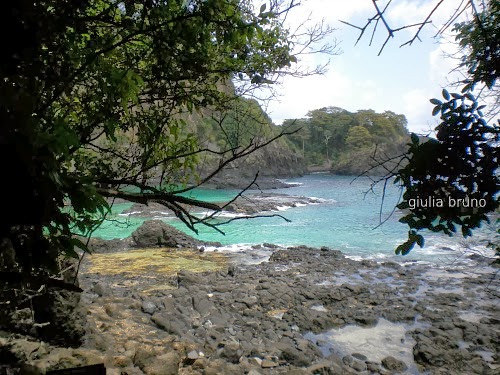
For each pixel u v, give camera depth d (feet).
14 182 4.17
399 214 93.71
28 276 5.22
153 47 8.39
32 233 5.01
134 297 36.14
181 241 64.44
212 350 27.73
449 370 27.37
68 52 6.68
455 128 8.54
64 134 4.51
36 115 5.79
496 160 8.43
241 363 26.30
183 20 8.09
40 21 5.13
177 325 30.76
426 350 28.63
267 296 39.06
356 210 103.24
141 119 9.85
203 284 42.75
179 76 8.99
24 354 15.84
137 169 10.44
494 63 8.93
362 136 264.52
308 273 49.03
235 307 36.42
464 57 9.74
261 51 10.41
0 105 4.03
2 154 4.05
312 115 304.91
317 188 170.40
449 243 63.26
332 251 59.41
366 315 35.53
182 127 10.43
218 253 60.08
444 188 8.75
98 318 29.09
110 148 9.62
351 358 28.94
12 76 5.18
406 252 9.21
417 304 38.52
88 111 8.14
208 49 9.27
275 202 114.11
